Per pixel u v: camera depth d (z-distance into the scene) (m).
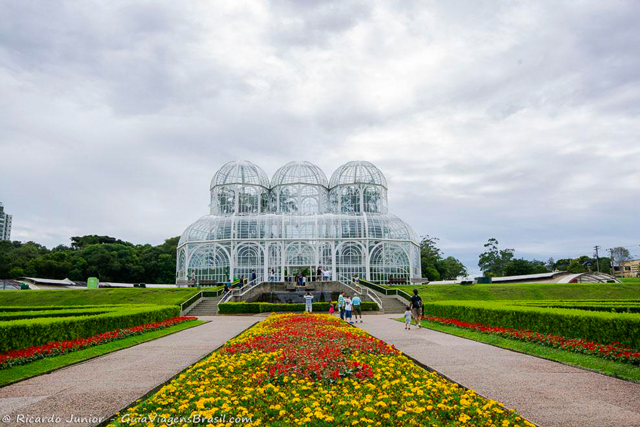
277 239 59.00
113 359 17.12
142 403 10.80
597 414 9.87
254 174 71.38
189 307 44.12
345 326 25.28
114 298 48.53
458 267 129.88
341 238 59.47
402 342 21.25
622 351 15.52
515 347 18.97
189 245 60.62
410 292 49.34
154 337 23.67
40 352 16.75
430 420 9.20
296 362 14.04
